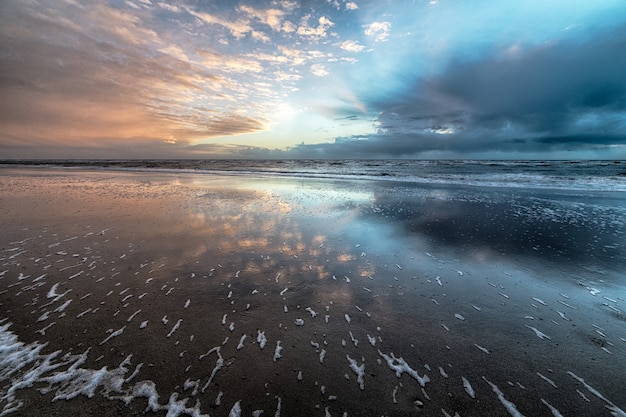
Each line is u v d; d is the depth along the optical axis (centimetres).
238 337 321
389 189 1633
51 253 561
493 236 720
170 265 516
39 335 315
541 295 423
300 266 524
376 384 258
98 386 249
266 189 1588
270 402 238
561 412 229
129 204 1064
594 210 1040
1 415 220
